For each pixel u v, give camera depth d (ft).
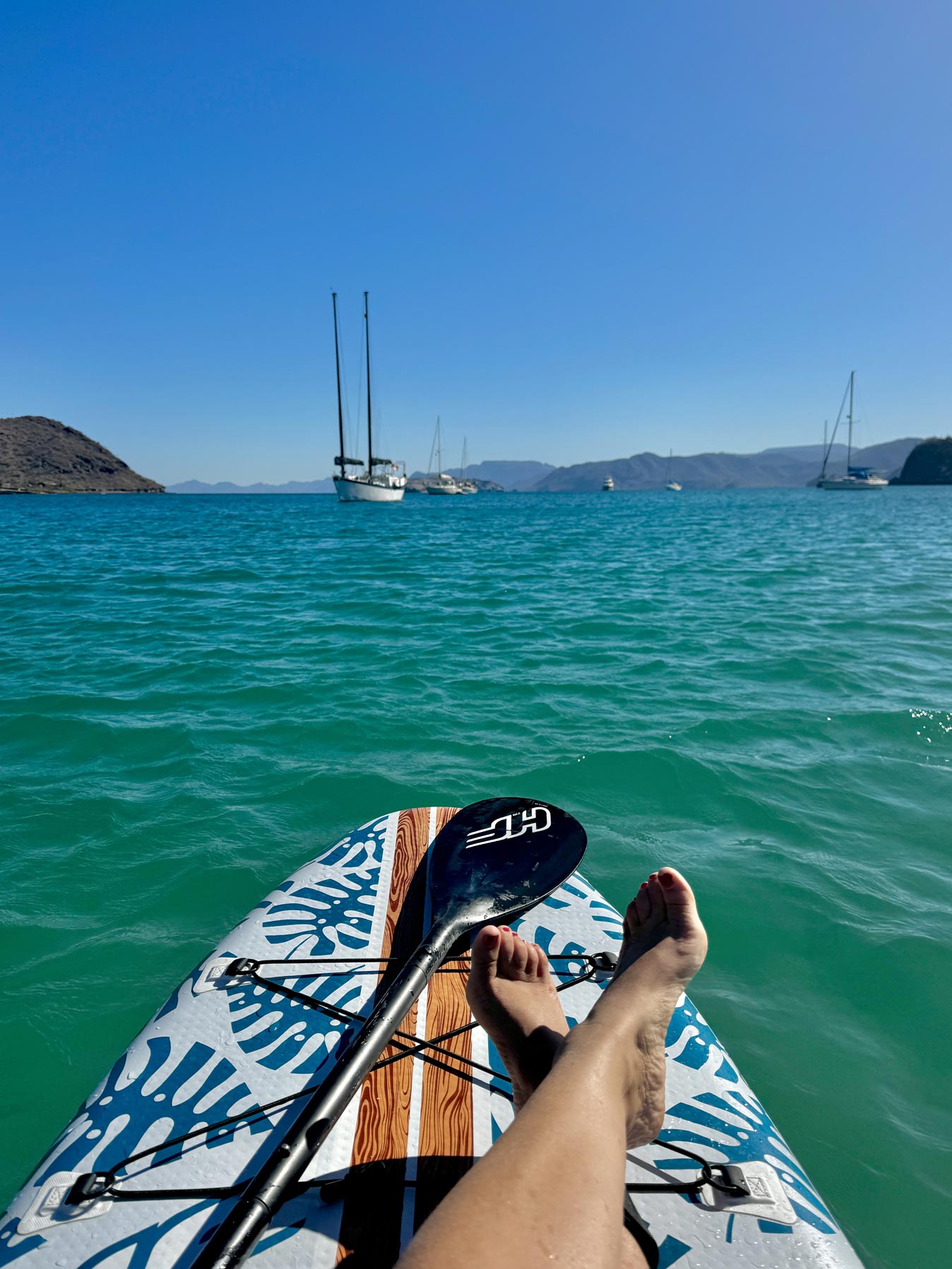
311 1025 6.69
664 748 16.58
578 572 48.98
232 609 34.94
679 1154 5.51
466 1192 3.23
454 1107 5.76
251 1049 6.43
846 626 29.71
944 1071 7.97
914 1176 6.77
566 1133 3.60
